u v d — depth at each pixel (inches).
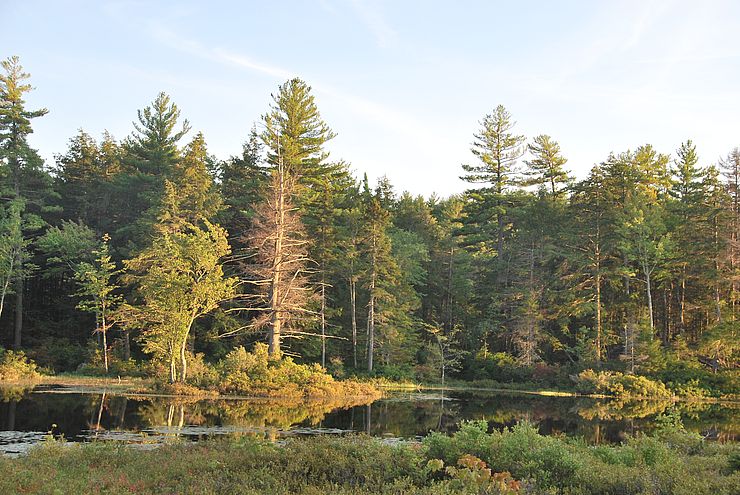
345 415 1080.2
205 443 595.8
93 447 543.8
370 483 403.5
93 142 2711.6
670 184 2524.6
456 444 493.4
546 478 430.9
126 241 2229.3
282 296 1675.7
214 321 1927.9
